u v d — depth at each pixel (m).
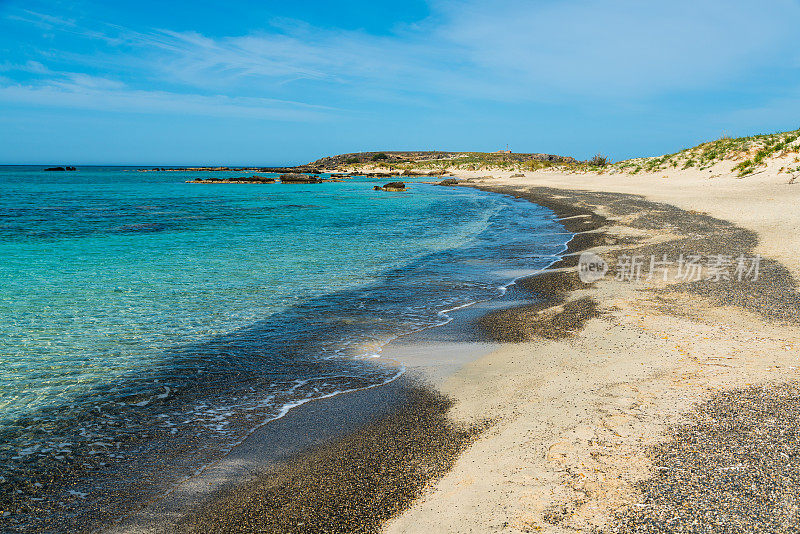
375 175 105.00
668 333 7.87
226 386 6.83
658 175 45.56
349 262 15.73
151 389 6.75
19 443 5.39
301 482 4.53
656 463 4.32
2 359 7.71
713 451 4.42
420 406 6.04
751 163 36.53
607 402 5.62
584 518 3.69
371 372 7.23
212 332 9.05
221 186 73.12
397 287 12.45
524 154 136.88
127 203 41.59
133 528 4.00
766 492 3.80
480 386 6.50
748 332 7.66
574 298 10.63
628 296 10.36
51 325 9.36
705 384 5.86
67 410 6.15
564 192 41.56
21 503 4.38
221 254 17.09
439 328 9.19
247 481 4.60
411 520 3.87
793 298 9.27
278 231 23.47
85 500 4.41
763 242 14.55
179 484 4.61
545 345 7.88
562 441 4.84
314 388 6.73
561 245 18.28
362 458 4.89
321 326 9.39
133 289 12.11
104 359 7.77
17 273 13.89
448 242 19.86
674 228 18.73
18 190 59.06
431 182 81.06
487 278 13.41
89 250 17.84
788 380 5.77
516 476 4.32
